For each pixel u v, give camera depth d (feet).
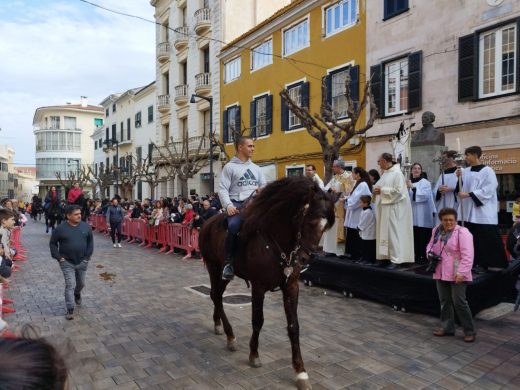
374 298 22.56
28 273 33.14
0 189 233.35
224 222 16.06
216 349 16.37
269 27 62.64
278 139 62.28
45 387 3.14
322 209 12.35
